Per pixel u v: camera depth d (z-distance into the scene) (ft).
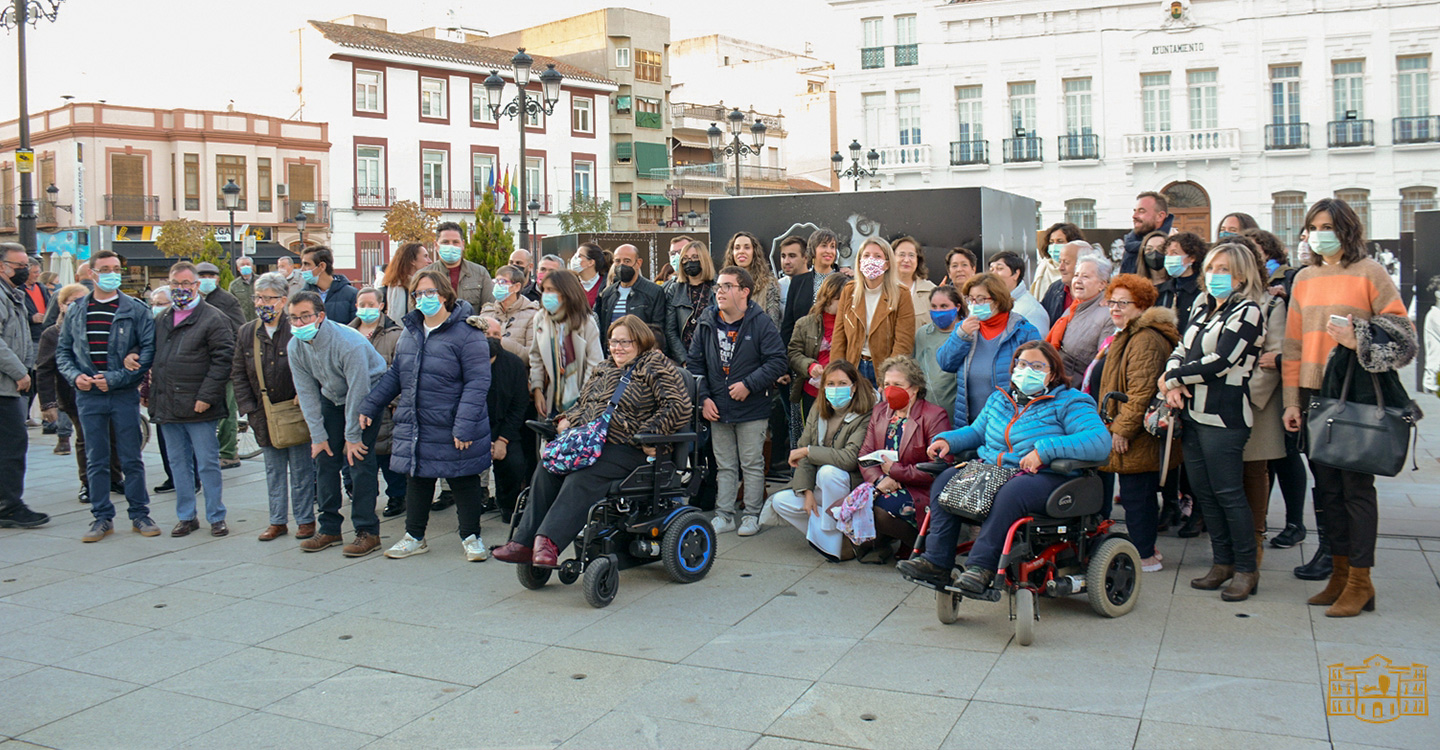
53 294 41.68
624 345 19.93
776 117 191.52
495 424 24.36
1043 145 112.47
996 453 17.60
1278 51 104.42
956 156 115.75
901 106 118.83
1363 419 16.29
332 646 16.96
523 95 62.23
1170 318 19.01
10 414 25.99
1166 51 107.76
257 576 21.34
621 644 16.66
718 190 175.83
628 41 168.86
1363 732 12.67
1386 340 16.07
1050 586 16.80
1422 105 101.24
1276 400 18.81
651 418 19.84
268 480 24.62
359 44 140.36
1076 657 15.53
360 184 142.51
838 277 24.94
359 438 22.67
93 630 18.04
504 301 26.61
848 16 119.75
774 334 23.50
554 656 16.19
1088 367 20.85
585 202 157.07
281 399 23.68
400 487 26.68
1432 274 41.52
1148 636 16.35
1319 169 104.27
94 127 126.52
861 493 20.54
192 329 24.56
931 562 17.29
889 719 13.50
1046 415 17.22
